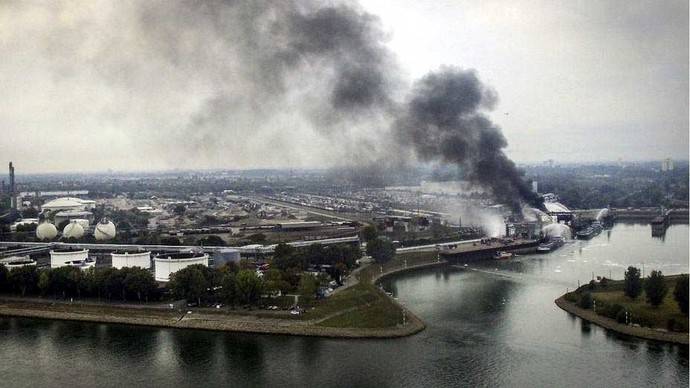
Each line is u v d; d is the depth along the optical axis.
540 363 169.50
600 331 198.62
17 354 179.75
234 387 155.50
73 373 165.12
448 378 159.75
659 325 195.25
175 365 170.25
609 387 153.88
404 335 193.25
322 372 164.12
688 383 156.00
